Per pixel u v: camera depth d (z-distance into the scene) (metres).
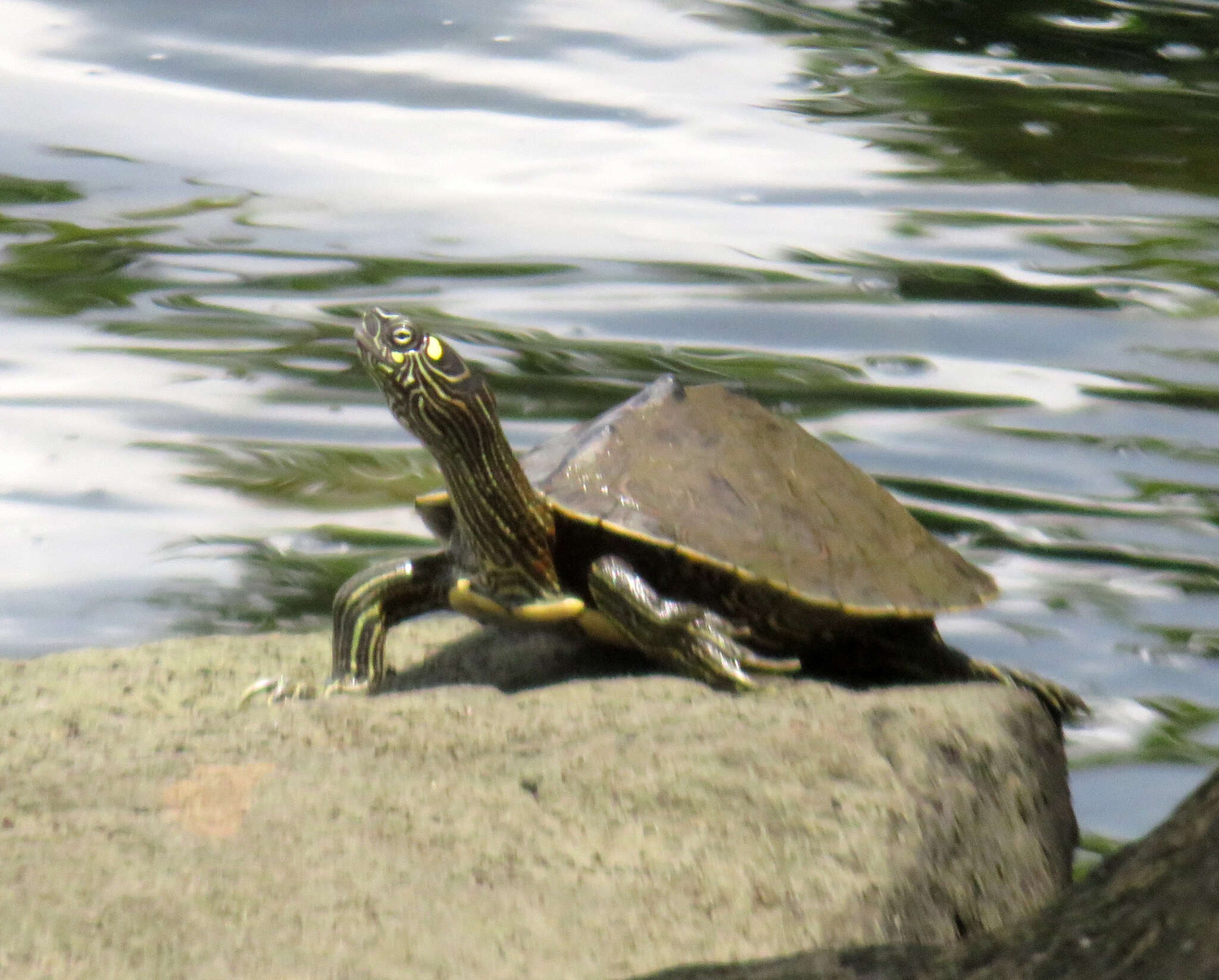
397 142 18.98
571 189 17.66
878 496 8.12
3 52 21.06
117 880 5.26
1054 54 23.72
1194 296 14.98
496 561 7.37
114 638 9.16
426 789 5.98
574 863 5.58
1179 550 10.34
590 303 14.59
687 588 7.43
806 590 7.29
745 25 24.17
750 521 7.43
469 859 5.54
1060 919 4.30
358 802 5.84
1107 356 13.59
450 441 7.15
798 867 5.61
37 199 16.81
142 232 16.12
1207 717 8.44
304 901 5.23
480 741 6.41
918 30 24.77
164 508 10.75
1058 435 11.95
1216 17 26.12
